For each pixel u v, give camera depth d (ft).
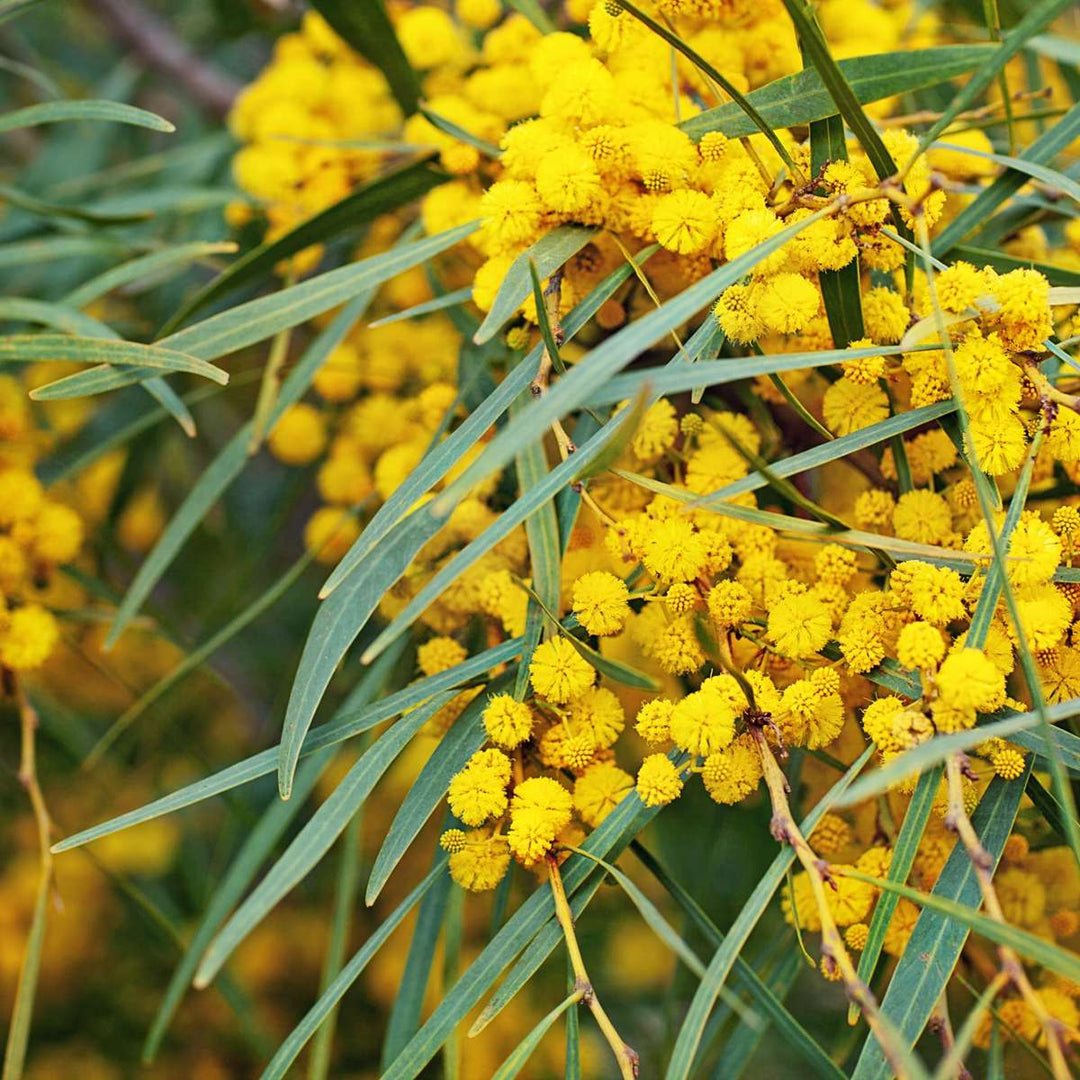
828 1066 1.78
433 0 2.31
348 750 2.28
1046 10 1.70
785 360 1.69
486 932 2.49
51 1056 2.66
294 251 2.03
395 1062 1.73
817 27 1.74
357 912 2.61
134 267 2.05
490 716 1.77
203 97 2.90
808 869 1.69
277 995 2.67
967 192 1.97
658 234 1.80
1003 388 1.74
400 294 2.21
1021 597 1.73
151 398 2.39
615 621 1.78
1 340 1.85
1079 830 1.74
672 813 2.32
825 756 1.86
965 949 1.90
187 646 2.18
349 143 2.07
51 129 2.78
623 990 2.66
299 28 2.42
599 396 1.69
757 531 1.83
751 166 1.81
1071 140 1.88
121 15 2.87
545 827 1.74
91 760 2.04
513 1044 2.50
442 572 1.72
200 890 2.69
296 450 2.23
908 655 1.71
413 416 2.13
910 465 1.87
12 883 2.74
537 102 2.01
